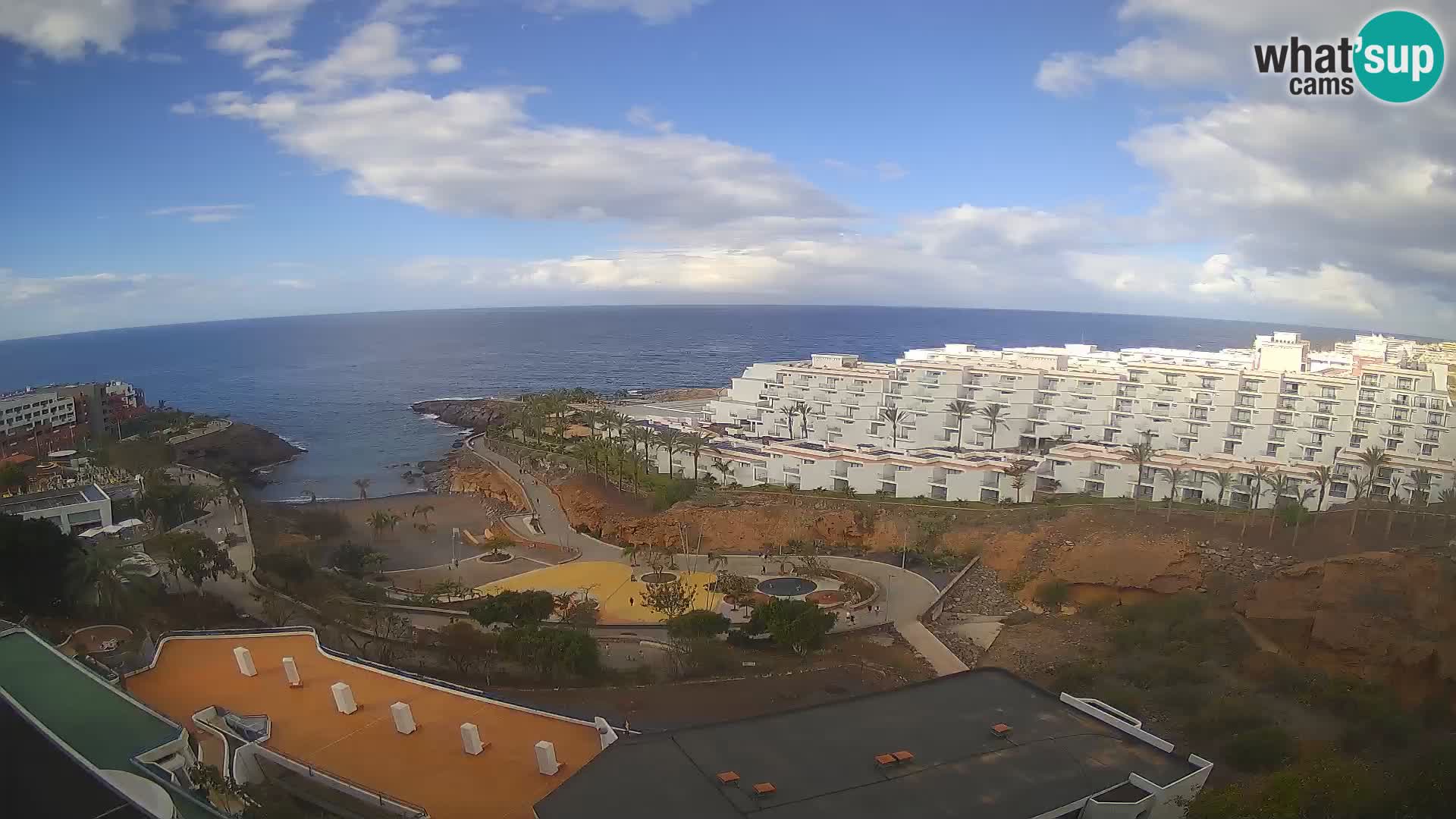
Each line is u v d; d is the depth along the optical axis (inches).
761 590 4389.8
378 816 1780.3
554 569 4945.9
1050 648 3489.2
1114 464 5260.8
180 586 3946.9
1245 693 2819.9
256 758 1998.0
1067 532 4512.8
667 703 2832.2
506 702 2265.0
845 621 3922.2
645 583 4606.3
